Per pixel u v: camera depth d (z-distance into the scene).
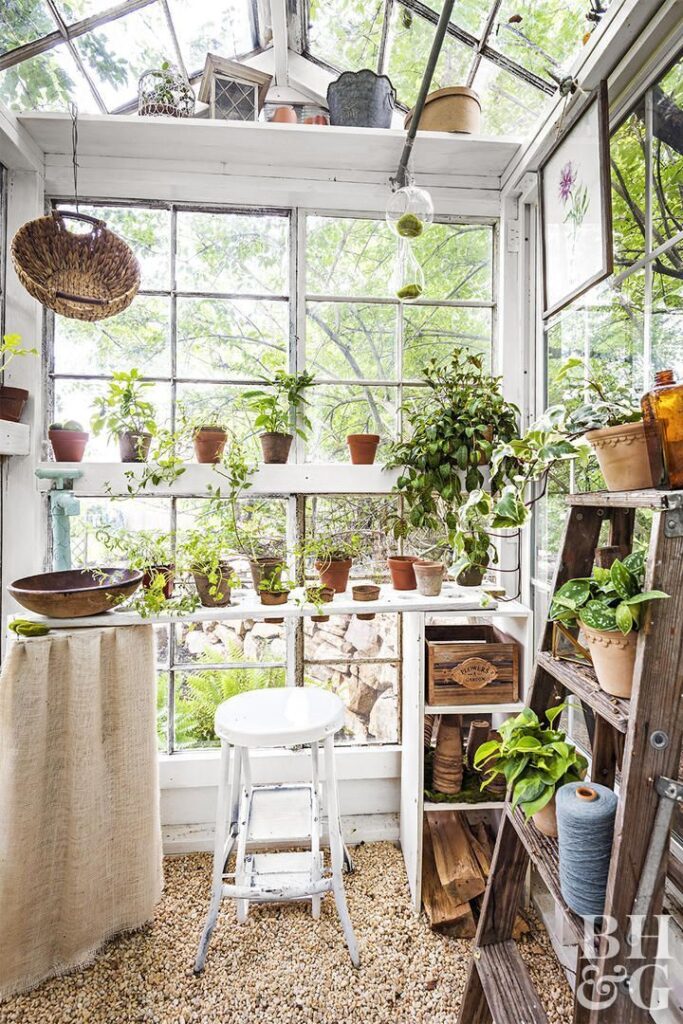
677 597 0.79
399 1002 1.36
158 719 2.00
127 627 1.57
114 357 1.98
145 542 1.86
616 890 0.77
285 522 2.02
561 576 1.09
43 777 1.44
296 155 1.88
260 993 1.38
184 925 1.59
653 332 1.31
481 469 1.89
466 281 2.08
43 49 1.78
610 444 0.94
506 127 2.09
